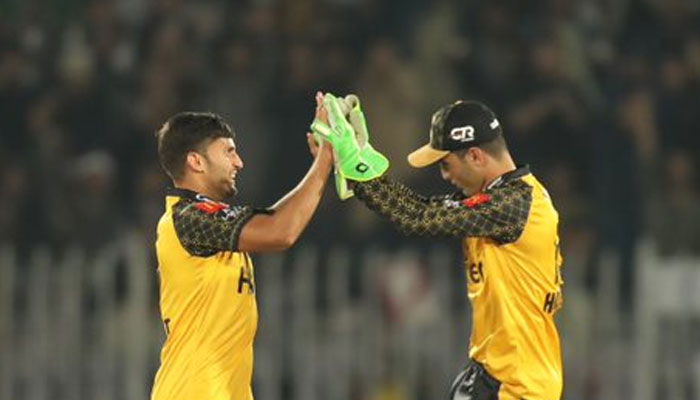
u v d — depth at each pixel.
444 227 23.16
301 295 39.72
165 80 46.38
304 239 43.41
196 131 23.56
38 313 40.59
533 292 23.42
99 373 40.25
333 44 46.03
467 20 45.97
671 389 38.69
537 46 44.84
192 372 23.27
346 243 43.38
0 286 40.66
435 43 45.69
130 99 47.06
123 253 40.69
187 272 23.30
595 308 38.94
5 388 40.59
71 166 46.22
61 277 40.59
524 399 23.33
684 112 44.72
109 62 47.47
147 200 44.31
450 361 39.41
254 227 22.91
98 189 45.59
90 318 40.44
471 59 45.38
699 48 45.34
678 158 43.88
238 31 46.84
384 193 23.20
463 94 45.31
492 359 23.55
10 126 47.31
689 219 43.28
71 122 46.88
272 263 39.84
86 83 47.03
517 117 44.38
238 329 23.47
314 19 46.38
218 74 46.44
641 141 44.09
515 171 23.66
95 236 45.25
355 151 23.06
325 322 39.72
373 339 39.50
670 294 38.66
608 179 43.81
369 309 39.53
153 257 40.34
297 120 45.50
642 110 44.31
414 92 45.22
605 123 44.25
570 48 44.91
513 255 23.36
